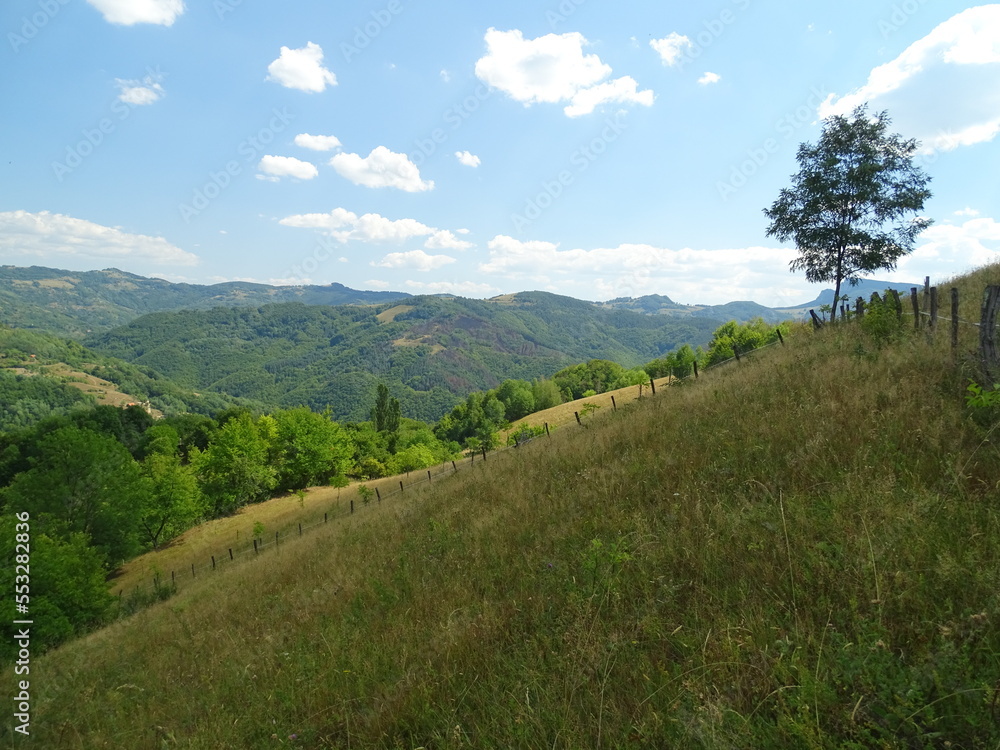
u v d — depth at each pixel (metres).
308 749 3.85
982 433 4.51
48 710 6.23
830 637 2.84
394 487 32.66
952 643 2.38
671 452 7.28
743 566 3.83
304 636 6.19
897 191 15.39
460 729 3.19
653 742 2.60
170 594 20.67
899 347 8.55
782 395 8.13
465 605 5.12
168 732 4.66
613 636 3.53
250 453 45.28
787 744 2.29
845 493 4.24
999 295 5.66
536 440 18.78
